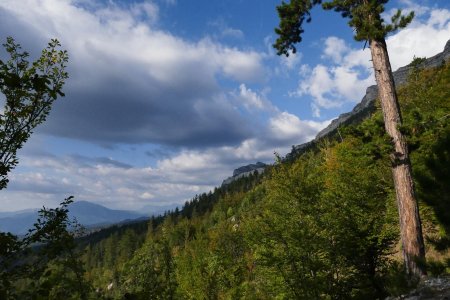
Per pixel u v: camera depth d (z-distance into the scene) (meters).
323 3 12.88
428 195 9.77
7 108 4.72
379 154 11.84
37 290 4.01
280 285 14.60
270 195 15.50
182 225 107.38
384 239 13.93
